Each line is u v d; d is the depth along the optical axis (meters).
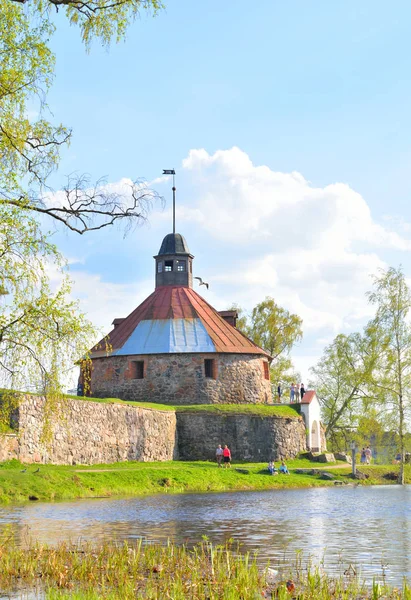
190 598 12.03
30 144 18.86
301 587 12.74
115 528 19.92
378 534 19.52
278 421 55.19
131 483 35.38
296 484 42.94
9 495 27.88
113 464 41.28
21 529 19.31
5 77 17.86
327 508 27.23
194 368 57.97
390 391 54.91
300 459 55.25
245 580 12.70
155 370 58.06
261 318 81.25
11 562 14.27
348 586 12.62
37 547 15.33
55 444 36.31
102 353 60.12
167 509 25.84
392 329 55.84
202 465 46.78
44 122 19.06
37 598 11.86
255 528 20.61
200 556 15.52
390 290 56.44
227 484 39.88
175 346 58.41
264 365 63.19
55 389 18.09
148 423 47.53
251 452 53.53
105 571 13.78
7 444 32.31
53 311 17.56
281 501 30.52
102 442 41.19
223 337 60.12
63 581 12.94
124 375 58.69
